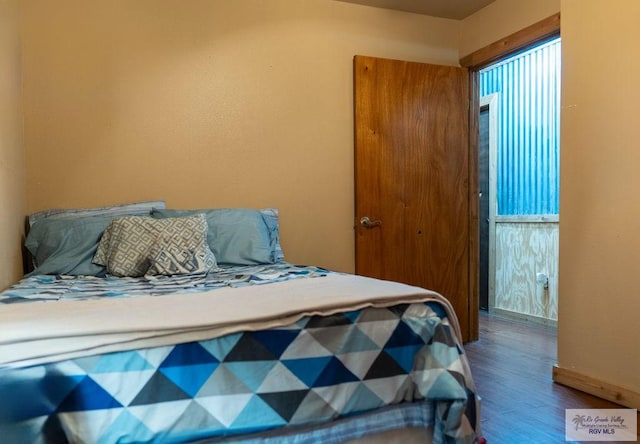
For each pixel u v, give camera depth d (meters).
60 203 2.29
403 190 2.97
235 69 2.60
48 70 2.26
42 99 2.25
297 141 2.75
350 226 2.90
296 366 1.06
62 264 1.95
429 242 3.05
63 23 2.28
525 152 3.87
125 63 2.38
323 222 2.83
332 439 1.11
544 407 2.03
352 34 2.89
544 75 3.68
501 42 2.87
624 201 2.05
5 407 0.82
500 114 4.12
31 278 1.81
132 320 0.98
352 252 2.91
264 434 1.04
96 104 2.33
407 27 3.05
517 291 3.96
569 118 2.30
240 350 1.01
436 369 1.18
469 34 3.14
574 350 2.27
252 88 2.63
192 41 2.51
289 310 1.08
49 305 1.17
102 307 1.13
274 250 2.43
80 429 0.88
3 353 0.85
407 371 1.20
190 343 0.98
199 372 0.97
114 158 2.37
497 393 2.20
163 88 2.45
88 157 2.33
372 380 1.15
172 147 2.47
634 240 2.01
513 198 4.00
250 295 1.28
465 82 3.15
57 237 2.03
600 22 2.14
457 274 3.14
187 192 2.51
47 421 0.85
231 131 2.59
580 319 2.24
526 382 2.35
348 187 2.89
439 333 1.22
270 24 2.68
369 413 1.16
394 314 1.21
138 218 2.07
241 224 2.29
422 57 3.11
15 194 1.98
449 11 3.06
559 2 2.51
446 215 3.11
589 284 2.20
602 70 2.14
